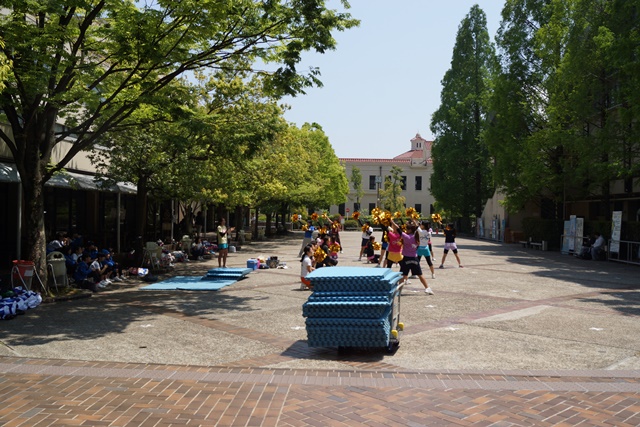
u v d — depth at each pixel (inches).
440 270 730.2
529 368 257.8
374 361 269.3
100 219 1019.9
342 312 276.4
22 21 419.2
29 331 337.1
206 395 215.3
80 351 286.0
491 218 1768.0
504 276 660.1
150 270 683.4
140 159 673.6
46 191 823.7
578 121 1016.2
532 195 1282.0
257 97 772.6
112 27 464.4
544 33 1165.1
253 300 462.9
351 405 205.2
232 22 478.6
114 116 487.8
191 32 465.7
